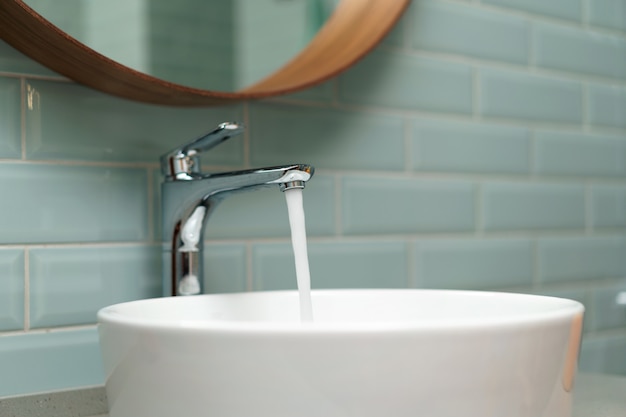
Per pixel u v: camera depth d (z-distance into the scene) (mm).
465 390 489
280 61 979
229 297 773
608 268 1303
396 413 480
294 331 467
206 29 921
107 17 851
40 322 798
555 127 1250
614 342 1298
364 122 1035
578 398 835
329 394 474
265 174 698
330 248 994
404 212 1062
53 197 812
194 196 764
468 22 1151
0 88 789
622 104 1353
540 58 1238
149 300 703
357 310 803
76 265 821
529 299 696
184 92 826
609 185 1320
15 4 694
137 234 860
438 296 783
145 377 517
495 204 1160
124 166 857
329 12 1016
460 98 1133
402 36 1078
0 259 780
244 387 482
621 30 1357
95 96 843
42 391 796
